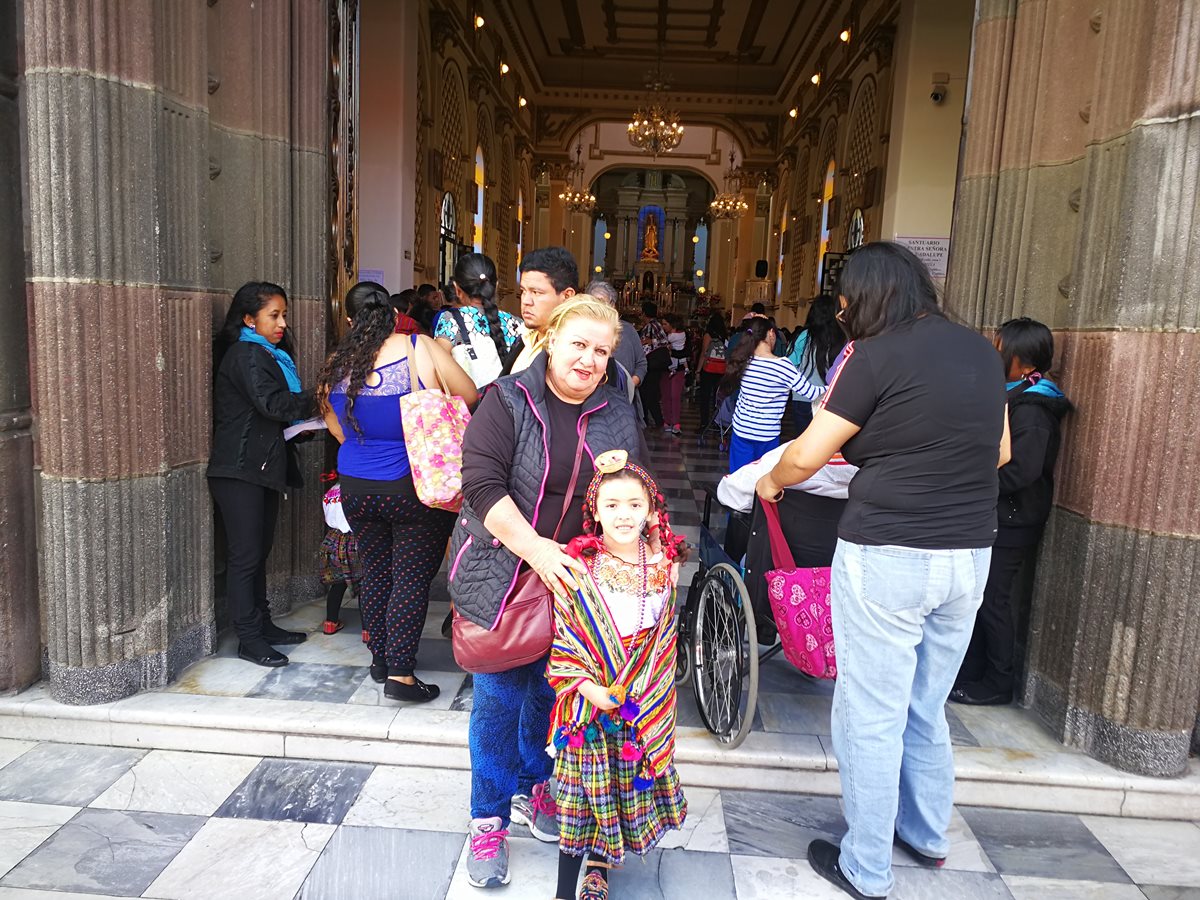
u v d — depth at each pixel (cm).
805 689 336
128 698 307
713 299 3031
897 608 211
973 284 355
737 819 267
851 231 1319
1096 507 283
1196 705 281
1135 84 270
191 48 315
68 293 280
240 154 365
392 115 1040
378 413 290
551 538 212
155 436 306
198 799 266
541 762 249
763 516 295
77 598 294
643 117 1898
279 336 347
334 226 431
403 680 308
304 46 391
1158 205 261
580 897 217
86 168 277
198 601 340
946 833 254
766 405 482
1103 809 277
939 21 955
